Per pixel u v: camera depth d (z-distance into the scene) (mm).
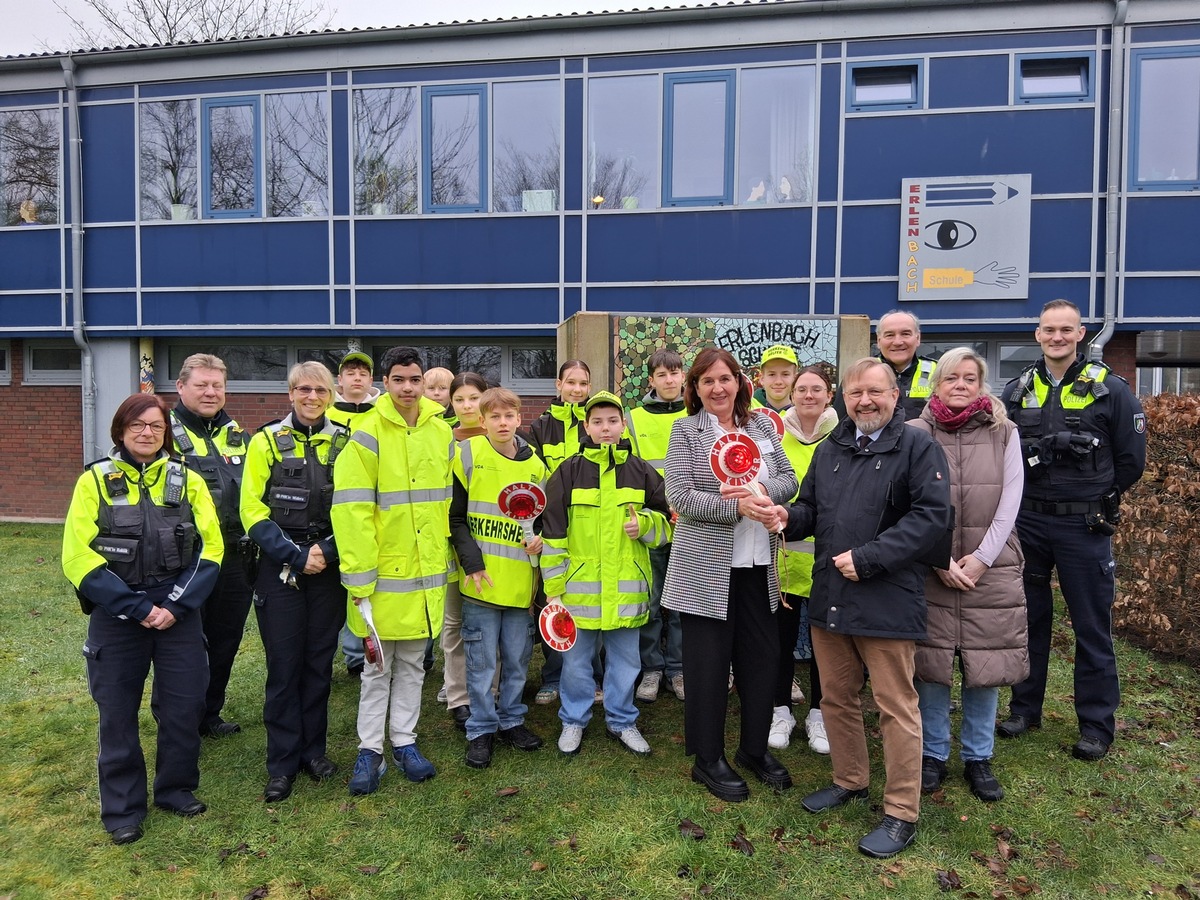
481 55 10266
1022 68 9477
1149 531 5379
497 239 10375
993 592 3348
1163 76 9133
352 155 10523
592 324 5859
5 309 11328
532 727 4242
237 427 4168
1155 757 3836
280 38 10336
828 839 3133
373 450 3400
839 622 3068
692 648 3480
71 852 3078
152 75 10812
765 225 9891
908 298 9633
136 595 3102
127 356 11156
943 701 3527
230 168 10836
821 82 9695
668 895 2814
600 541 3795
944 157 9516
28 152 11211
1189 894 2842
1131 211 9219
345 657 4992
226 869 2977
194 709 3361
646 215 10094
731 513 3264
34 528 10773
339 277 10641
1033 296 9461
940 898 2795
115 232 11023
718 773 3465
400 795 3488
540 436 4742
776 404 4559
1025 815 3318
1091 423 3777
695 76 9961
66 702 4566
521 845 3113
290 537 3457
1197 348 11992
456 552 3783
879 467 3059
